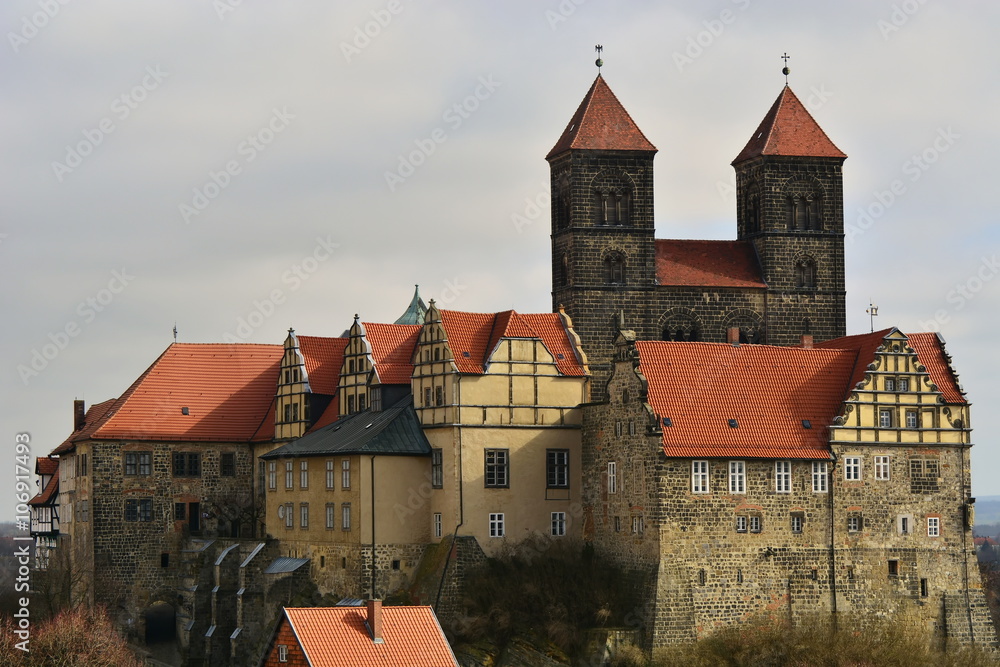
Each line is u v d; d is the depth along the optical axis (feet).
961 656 542.57
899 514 558.97
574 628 536.01
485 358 575.79
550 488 575.79
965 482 567.59
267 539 625.41
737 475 542.57
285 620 455.63
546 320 600.80
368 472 567.59
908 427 563.07
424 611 465.47
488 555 564.71
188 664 638.94
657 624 527.81
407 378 611.06
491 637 539.70
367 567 564.71
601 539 565.94
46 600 639.35
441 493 572.10
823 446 554.46
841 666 514.68
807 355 574.15
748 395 558.15
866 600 552.41
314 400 645.92
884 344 563.89
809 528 548.72
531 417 575.79
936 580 561.02
